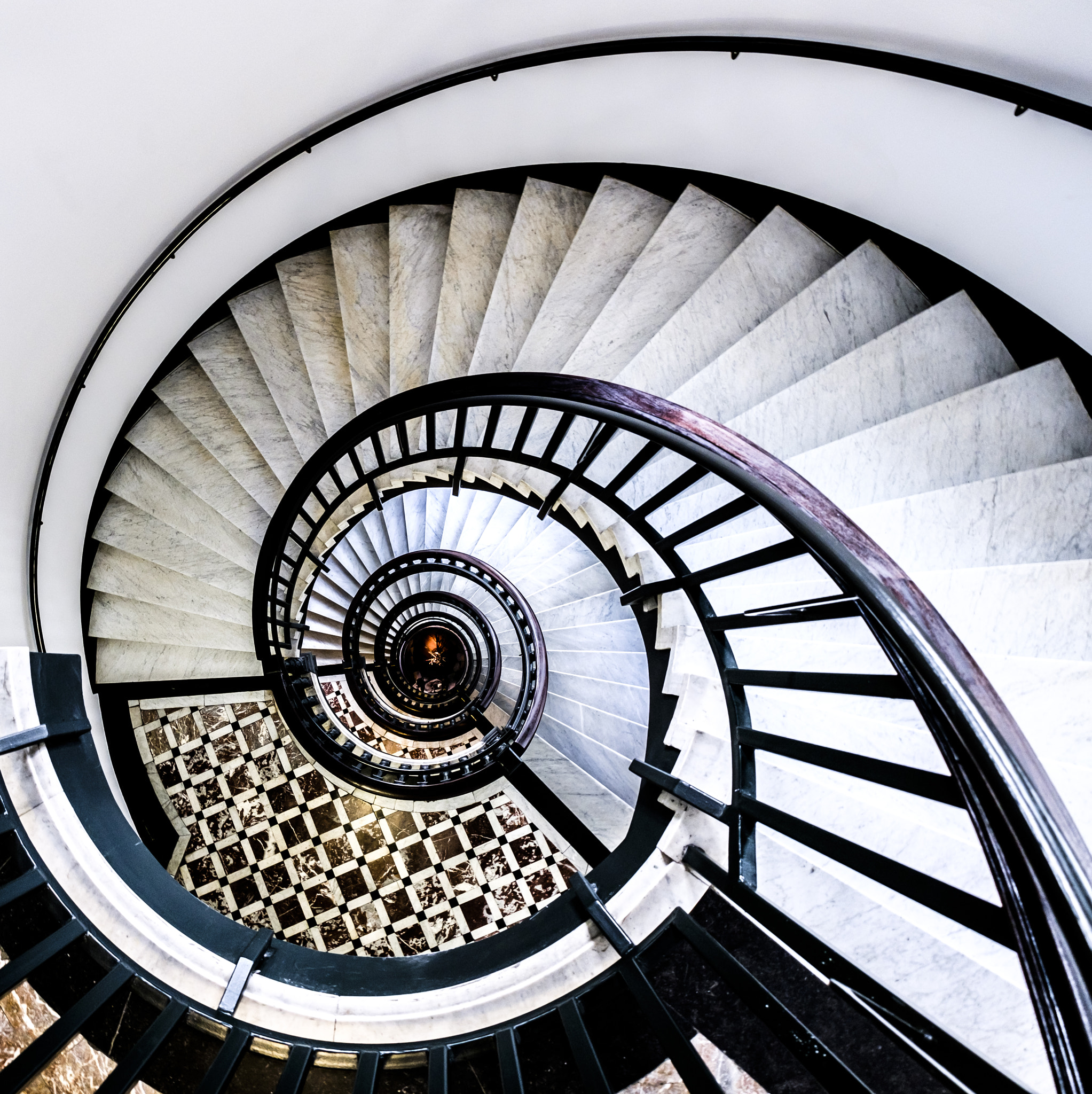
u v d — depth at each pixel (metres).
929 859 1.77
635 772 2.39
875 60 1.97
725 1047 1.76
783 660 2.29
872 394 2.40
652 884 2.14
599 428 2.43
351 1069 1.91
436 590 6.61
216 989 1.98
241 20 1.99
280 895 4.39
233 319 3.59
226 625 3.92
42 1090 1.73
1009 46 1.71
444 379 3.17
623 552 3.17
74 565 3.31
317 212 3.29
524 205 3.17
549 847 4.49
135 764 4.28
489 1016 1.99
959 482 2.18
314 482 3.33
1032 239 2.02
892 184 2.32
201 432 3.60
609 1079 1.86
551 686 4.77
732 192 2.88
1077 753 1.64
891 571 1.33
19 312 2.20
